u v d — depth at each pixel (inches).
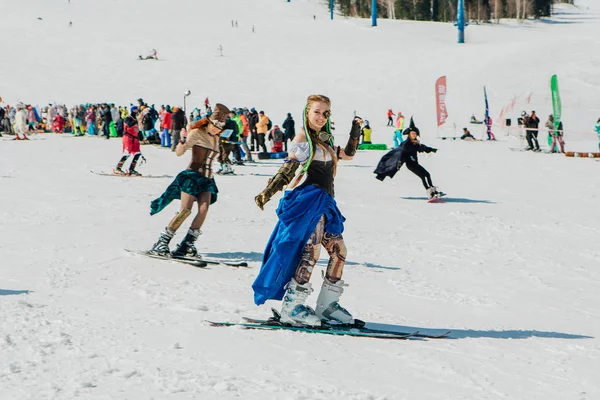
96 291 262.4
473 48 2874.0
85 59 2896.2
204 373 162.4
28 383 153.3
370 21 4448.8
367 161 1032.8
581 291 302.0
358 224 468.8
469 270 336.8
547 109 2167.8
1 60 2802.7
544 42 2822.3
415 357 184.4
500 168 967.6
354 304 255.8
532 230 468.4
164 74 2691.9
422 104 2251.5
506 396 154.9
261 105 2271.2
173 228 331.9
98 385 152.9
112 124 1375.5
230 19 4087.1
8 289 261.0
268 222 454.0
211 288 272.8
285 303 215.8
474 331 220.2
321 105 212.4
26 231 393.4
